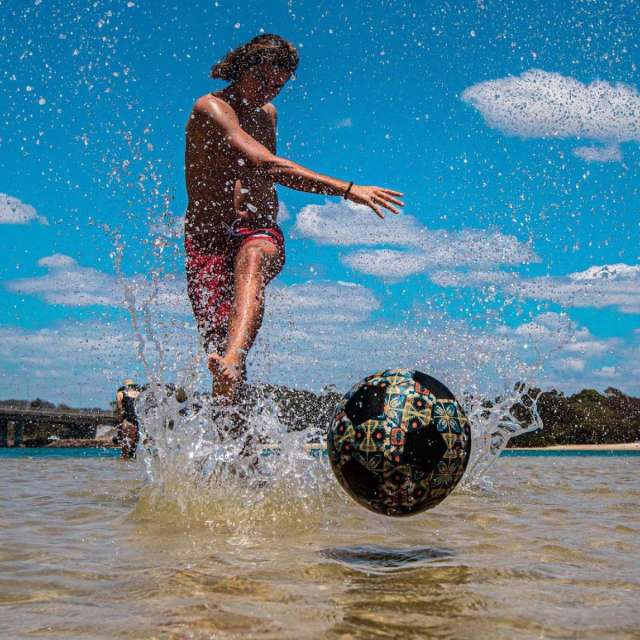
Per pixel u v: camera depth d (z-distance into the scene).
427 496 2.72
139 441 4.05
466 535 3.22
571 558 2.71
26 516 3.79
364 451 2.68
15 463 9.77
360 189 4.17
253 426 4.33
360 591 2.10
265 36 4.62
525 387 5.17
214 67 4.66
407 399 2.72
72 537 3.09
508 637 1.68
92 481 6.12
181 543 2.94
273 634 1.67
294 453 4.36
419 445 2.66
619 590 2.16
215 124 4.41
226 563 2.50
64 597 2.03
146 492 3.92
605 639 1.67
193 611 1.86
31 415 46.50
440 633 1.70
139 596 2.03
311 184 4.21
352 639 1.64
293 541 3.00
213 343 4.66
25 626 1.74
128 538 3.06
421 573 2.37
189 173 4.63
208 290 4.68
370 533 3.23
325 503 3.97
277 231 4.68
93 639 1.62
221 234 4.64
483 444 5.31
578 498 5.02
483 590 2.14
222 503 3.74
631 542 3.10
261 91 4.67
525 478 6.92
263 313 4.47
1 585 2.18
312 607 1.92
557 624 1.79
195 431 4.07
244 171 4.50
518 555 2.75
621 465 10.35
